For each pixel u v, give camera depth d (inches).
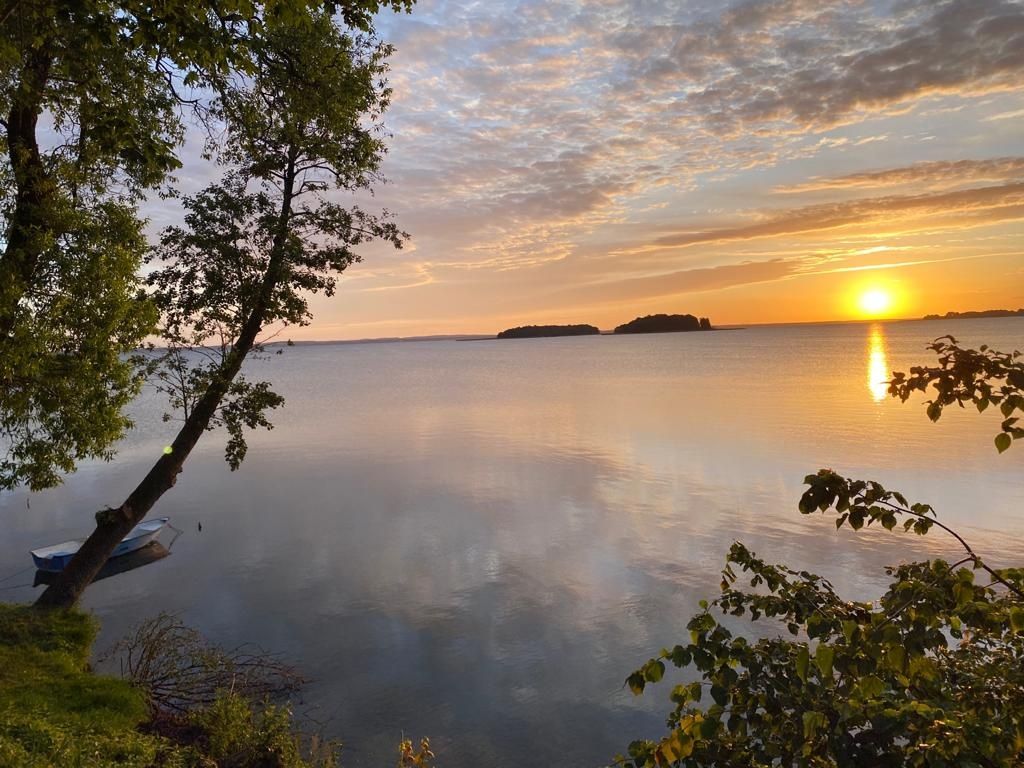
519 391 3570.4
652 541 915.4
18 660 443.5
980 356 115.0
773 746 127.7
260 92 548.4
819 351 7391.7
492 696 529.7
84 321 449.1
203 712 409.1
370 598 733.9
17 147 418.3
